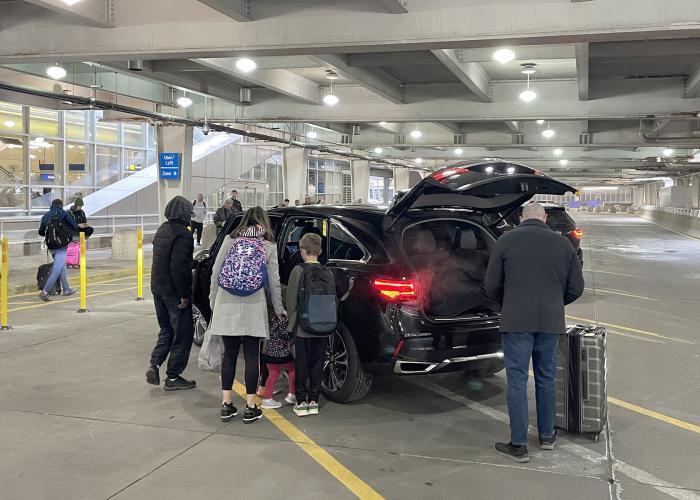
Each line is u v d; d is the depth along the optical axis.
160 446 4.66
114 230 22.44
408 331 5.16
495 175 5.26
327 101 16.38
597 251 24.03
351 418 5.35
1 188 20.23
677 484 4.09
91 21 9.39
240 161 31.53
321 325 5.11
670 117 15.54
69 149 23.28
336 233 5.94
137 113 16.78
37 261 16.58
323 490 3.96
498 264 4.57
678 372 6.85
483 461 4.45
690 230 35.44
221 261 5.16
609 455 4.58
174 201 5.96
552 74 15.48
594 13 7.92
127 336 8.34
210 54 9.58
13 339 8.14
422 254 5.76
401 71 15.42
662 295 12.70
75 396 5.84
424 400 5.89
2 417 5.25
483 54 12.27
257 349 5.21
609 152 32.09
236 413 5.34
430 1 8.48
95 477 4.12
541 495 3.91
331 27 8.88
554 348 4.60
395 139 26.88
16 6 9.98
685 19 7.64
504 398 5.96
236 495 3.88
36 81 16.83
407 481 4.10
